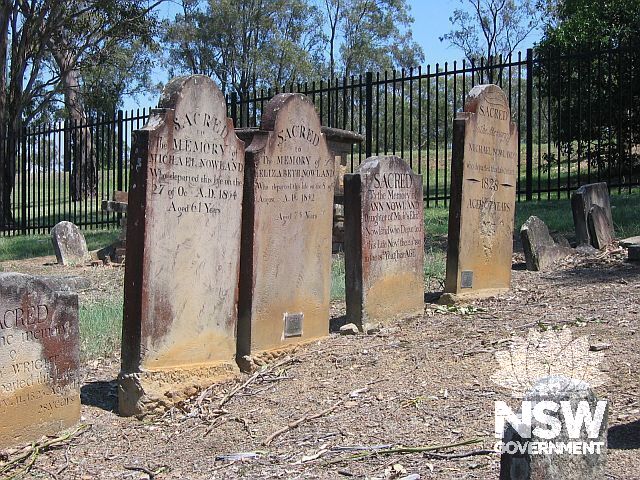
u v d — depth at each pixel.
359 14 52.50
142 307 5.79
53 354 5.43
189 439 5.27
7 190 21.31
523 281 9.37
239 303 6.62
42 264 13.26
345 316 8.26
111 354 7.36
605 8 18.48
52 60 32.97
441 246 11.68
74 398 5.58
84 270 12.09
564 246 10.45
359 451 4.63
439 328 7.38
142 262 5.77
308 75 48.75
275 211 6.77
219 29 48.19
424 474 4.19
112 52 28.14
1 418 5.11
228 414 5.65
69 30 27.55
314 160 7.14
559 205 13.84
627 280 8.67
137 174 5.77
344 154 12.14
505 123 9.03
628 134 17.67
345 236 7.41
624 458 4.12
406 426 4.96
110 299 9.37
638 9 18.20
